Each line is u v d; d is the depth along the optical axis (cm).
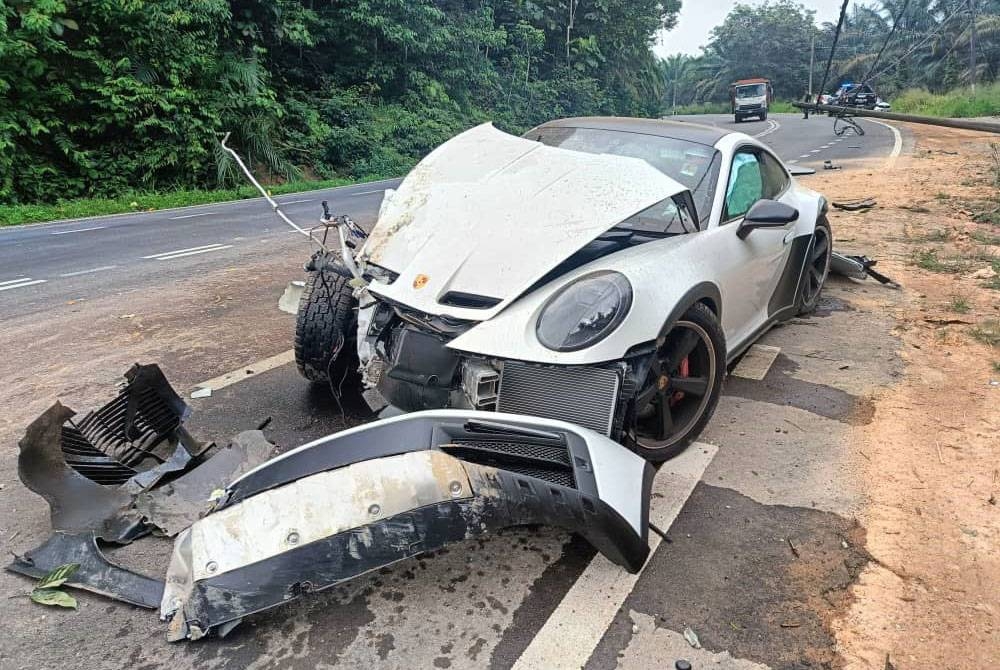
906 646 209
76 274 716
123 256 815
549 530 264
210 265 748
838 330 480
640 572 241
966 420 346
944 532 261
